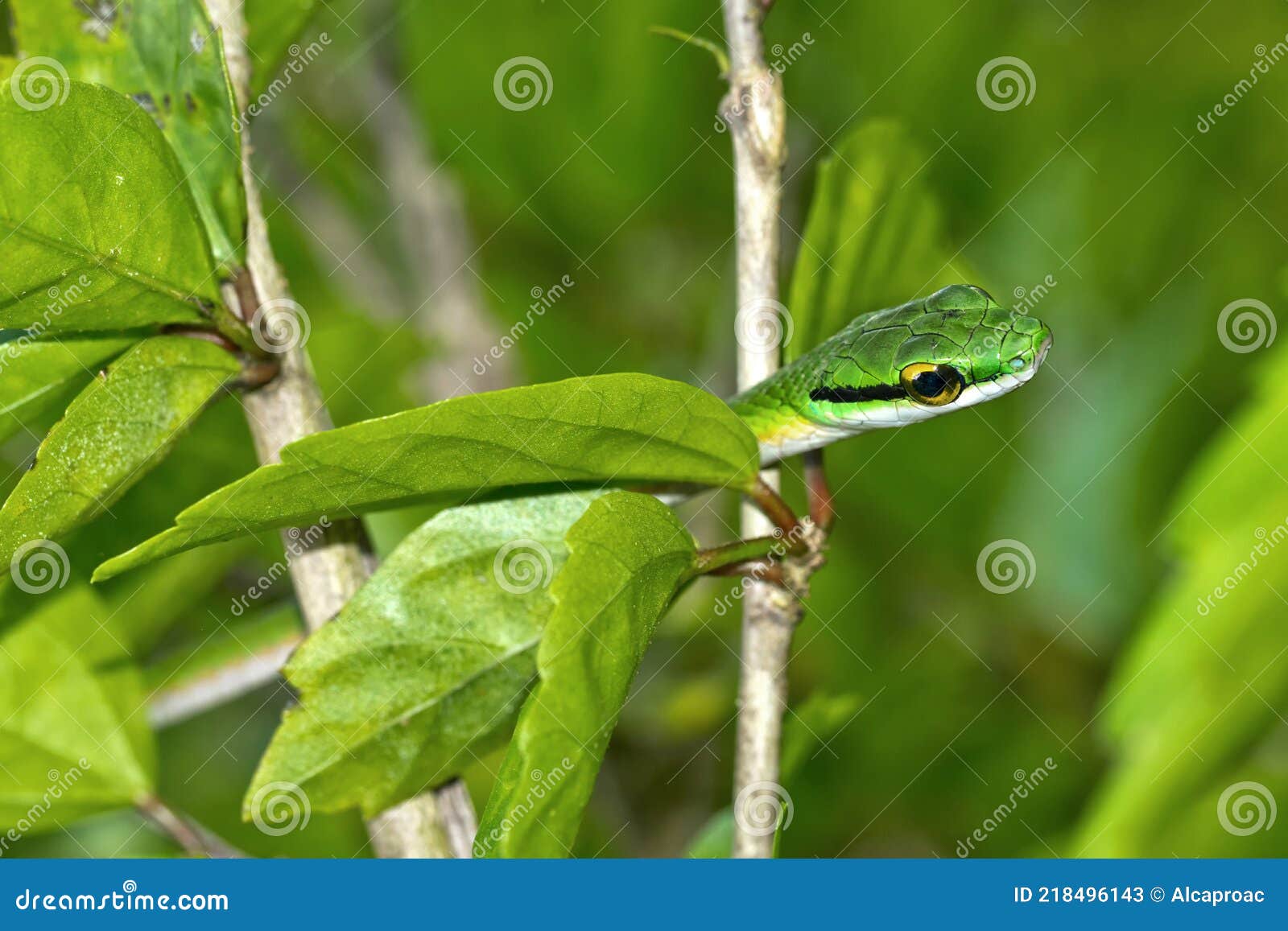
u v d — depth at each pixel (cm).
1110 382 787
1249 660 496
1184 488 518
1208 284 805
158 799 452
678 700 830
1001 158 817
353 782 366
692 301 927
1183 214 821
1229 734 500
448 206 821
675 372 889
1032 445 779
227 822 714
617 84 802
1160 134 830
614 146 823
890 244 489
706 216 872
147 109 366
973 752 774
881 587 794
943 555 787
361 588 364
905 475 771
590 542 325
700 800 821
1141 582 761
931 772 770
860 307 497
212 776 735
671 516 353
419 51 784
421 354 730
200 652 502
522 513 373
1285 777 537
